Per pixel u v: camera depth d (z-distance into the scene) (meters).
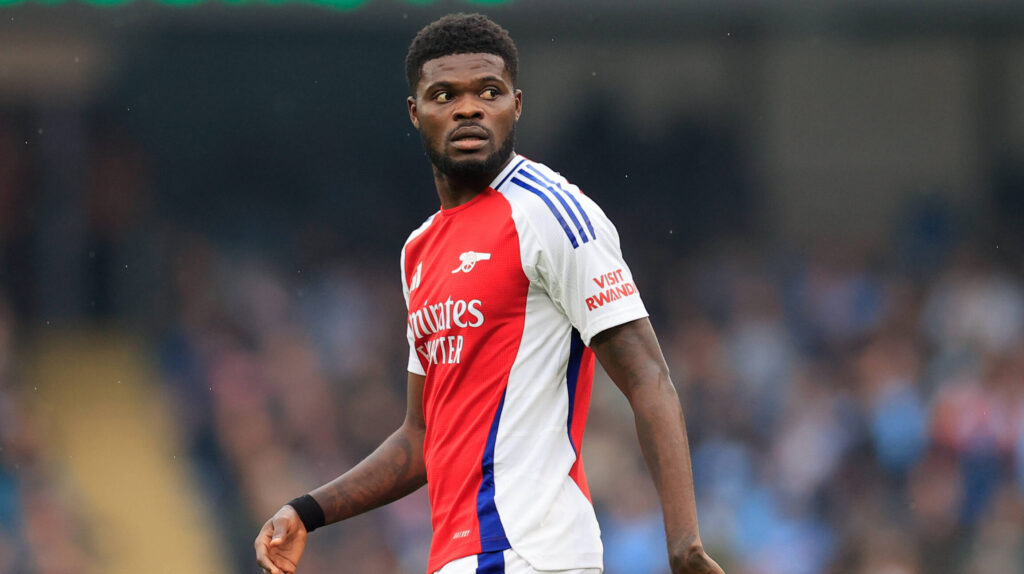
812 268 51.00
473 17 10.29
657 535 38.53
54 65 48.19
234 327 49.94
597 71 50.47
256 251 52.09
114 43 47.75
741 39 48.53
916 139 51.44
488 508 9.81
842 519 41.47
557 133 51.12
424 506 41.22
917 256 50.81
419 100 10.30
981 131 51.09
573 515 9.83
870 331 48.47
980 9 44.16
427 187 53.28
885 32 47.69
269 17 43.09
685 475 9.42
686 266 51.56
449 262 10.27
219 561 43.88
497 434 9.88
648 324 9.88
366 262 52.41
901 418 43.47
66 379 48.78
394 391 48.69
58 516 43.72
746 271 51.16
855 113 51.44
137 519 44.59
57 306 50.78
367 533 39.91
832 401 45.12
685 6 43.66
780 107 51.47
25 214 50.72
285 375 48.16
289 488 44.62
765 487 42.53
